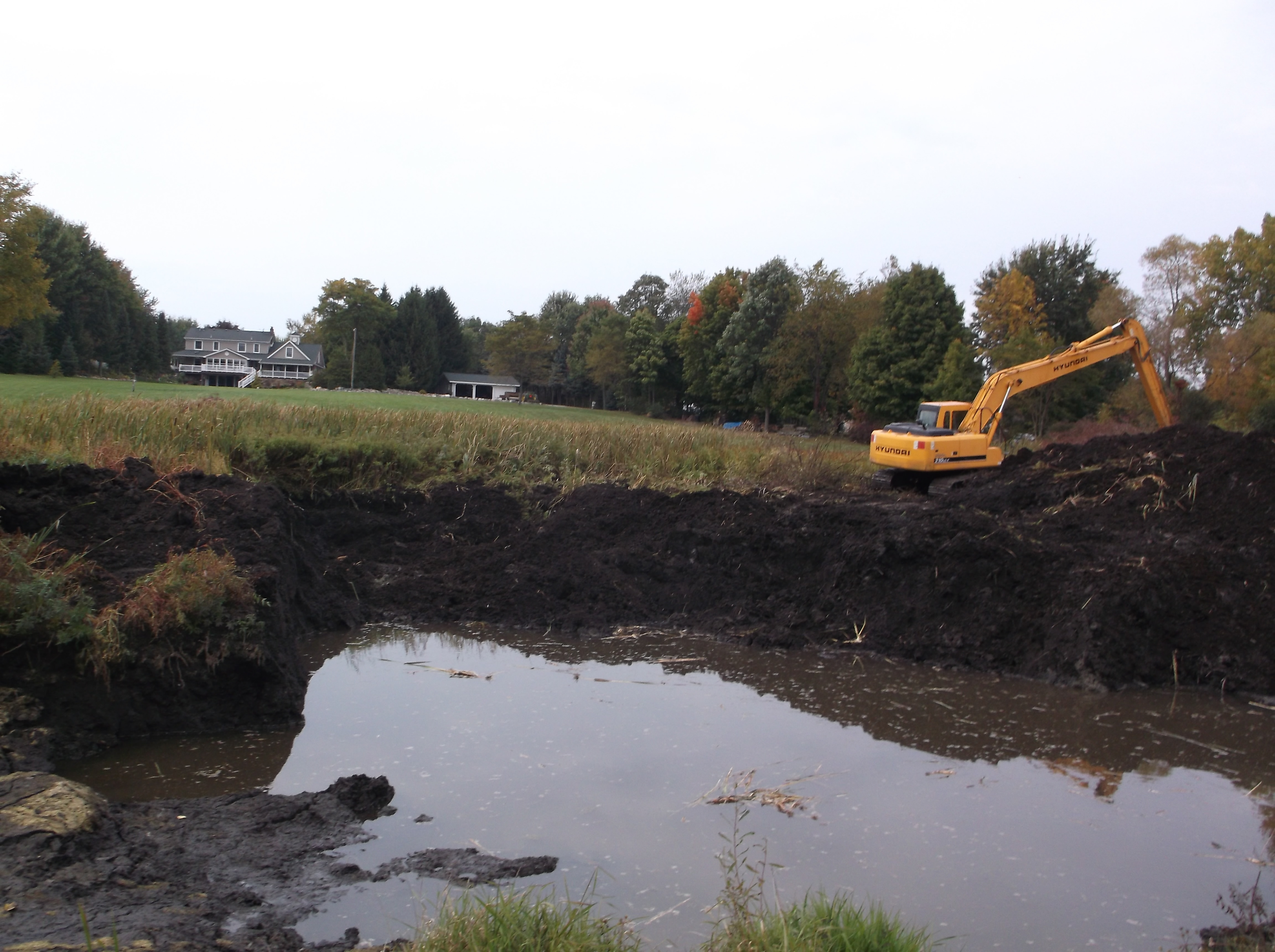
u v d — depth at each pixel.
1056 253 53.41
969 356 37.88
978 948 5.04
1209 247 40.09
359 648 11.26
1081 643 10.69
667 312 108.00
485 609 12.77
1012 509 15.31
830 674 10.71
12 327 60.66
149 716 8.02
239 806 6.53
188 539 10.00
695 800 6.98
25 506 9.59
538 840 6.20
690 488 16.33
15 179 39.19
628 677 10.34
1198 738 8.83
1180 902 5.68
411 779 7.26
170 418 15.52
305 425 17.64
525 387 99.94
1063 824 6.79
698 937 4.95
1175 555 11.62
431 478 16.05
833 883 5.73
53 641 7.59
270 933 4.77
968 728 8.94
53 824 5.50
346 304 92.81
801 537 13.73
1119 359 44.97
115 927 4.30
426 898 5.32
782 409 53.56
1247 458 13.53
